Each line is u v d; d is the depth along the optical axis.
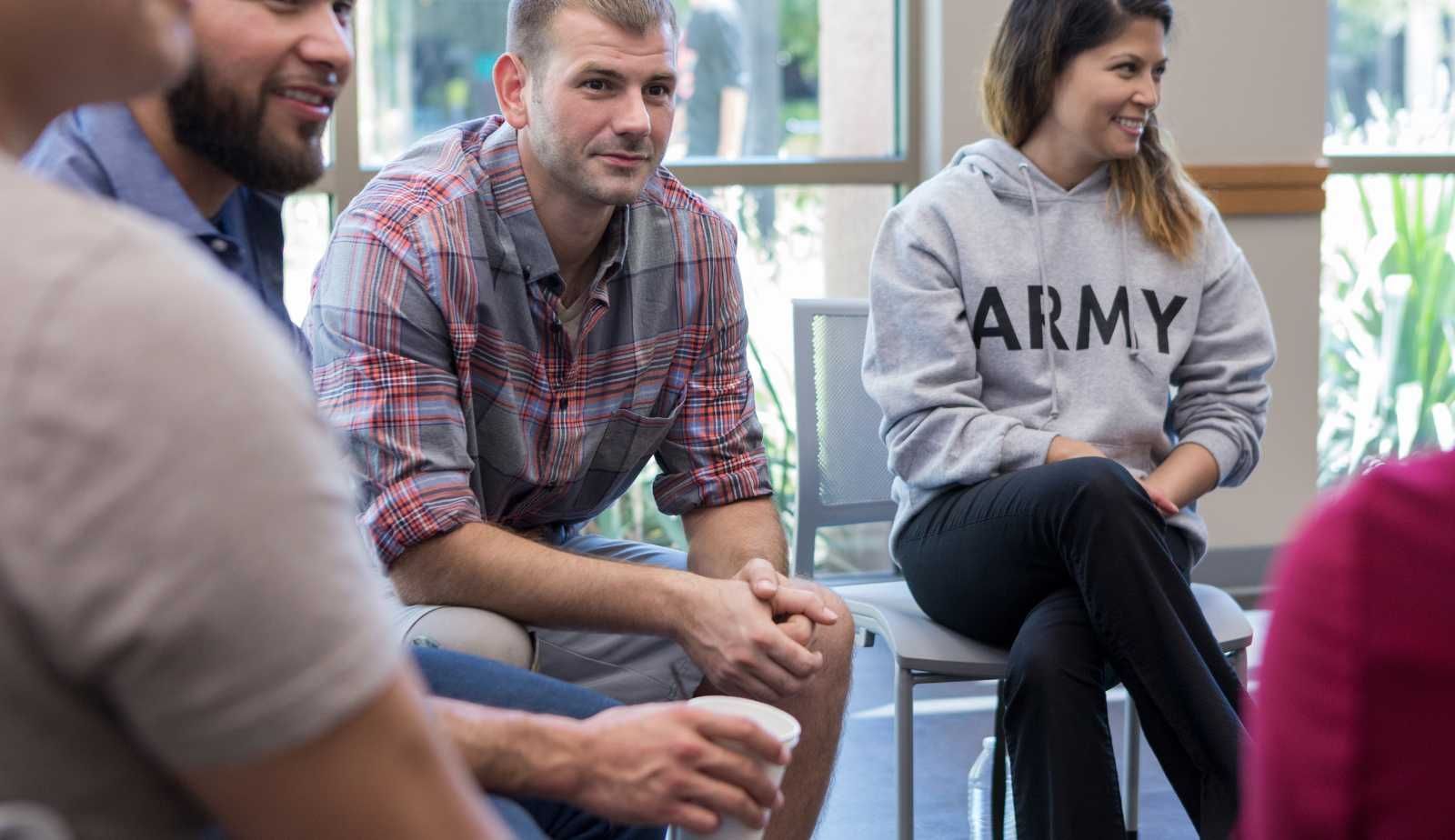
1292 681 0.65
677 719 1.10
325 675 0.58
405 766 0.62
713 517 1.91
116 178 1.17
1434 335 4.11
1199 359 2.33
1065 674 1.82
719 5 3.58
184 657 0.56
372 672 0.60
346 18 1.23
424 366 1.70
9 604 0.56
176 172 1.21
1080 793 1.79
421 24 3.39
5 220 0.56
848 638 1.67
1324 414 4.07
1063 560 1.87
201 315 0.56
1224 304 2.35
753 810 1.10
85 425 0.54
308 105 1.16
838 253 3.71
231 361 0.57
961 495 2.08
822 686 1.63
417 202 1.74
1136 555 1.80
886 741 2.98
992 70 2.35
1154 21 2.21
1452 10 4.06
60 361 0.54
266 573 0.56
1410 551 0.62
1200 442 2.23
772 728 1.14
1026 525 1.91
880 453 2.41
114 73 0.63
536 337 1.80
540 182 1.77
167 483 0.55
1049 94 2.27
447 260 1.72
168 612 0.55
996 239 2.26
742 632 1.53
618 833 1.36
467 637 1.61
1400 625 0.61
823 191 3.68
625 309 1.85
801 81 3.65
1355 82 4.04
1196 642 1.82
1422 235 4.08
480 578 1.65
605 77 1.70
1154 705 1.80
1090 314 2.26
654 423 1.90
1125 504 1.82
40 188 0.57
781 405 3.70
